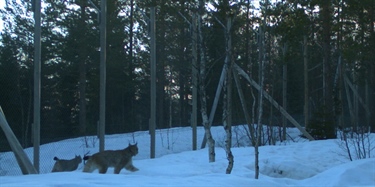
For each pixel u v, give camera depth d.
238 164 11.09
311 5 18.27
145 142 19.72
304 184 7.89
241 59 22.14
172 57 31.23
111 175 7.82
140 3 18.36
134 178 7.40
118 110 31.81
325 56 20.31
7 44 24.17
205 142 18.44
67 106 28.28
